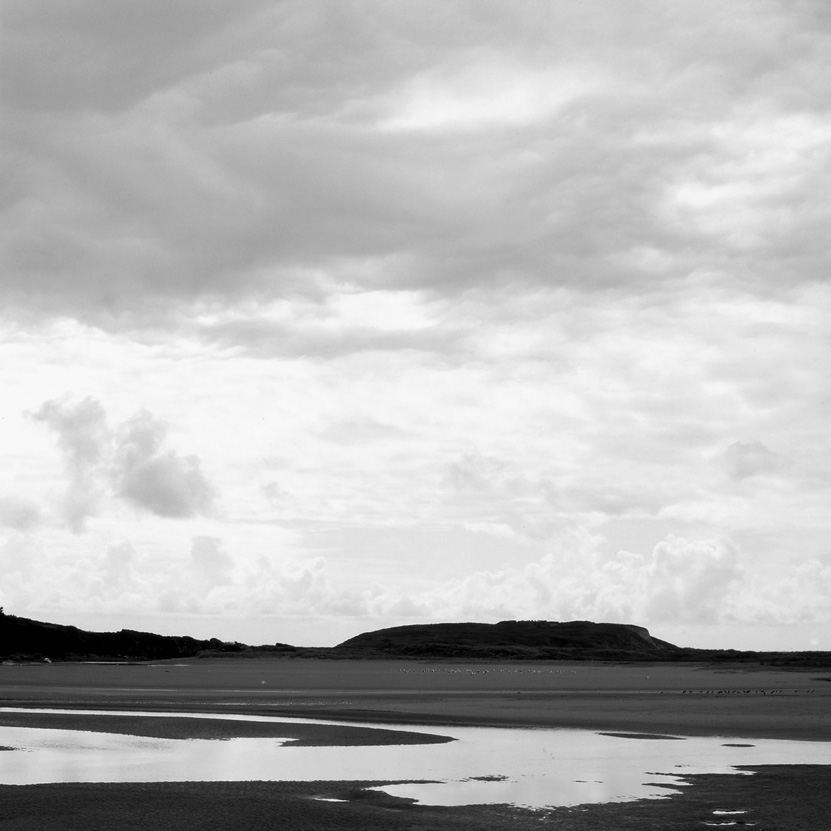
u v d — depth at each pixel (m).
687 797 33.59
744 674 192.38
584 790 34.97
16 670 195.12
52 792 33.66
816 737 52.91
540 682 136.88
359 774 38.72
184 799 32.41
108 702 79.94
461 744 49.25
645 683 134.38
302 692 98.44
